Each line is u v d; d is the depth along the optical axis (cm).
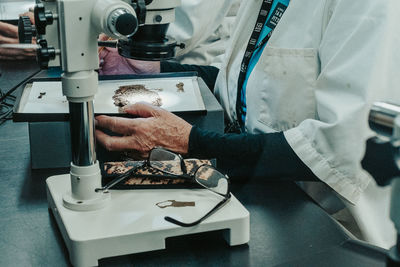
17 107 102
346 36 102
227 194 82
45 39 73
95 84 74
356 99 97
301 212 90
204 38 188
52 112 100
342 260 73
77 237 72
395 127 40
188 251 78
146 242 74
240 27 133
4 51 180
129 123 97
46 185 91
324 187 110
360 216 107
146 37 80
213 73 154
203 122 105
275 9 120
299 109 112
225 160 99
